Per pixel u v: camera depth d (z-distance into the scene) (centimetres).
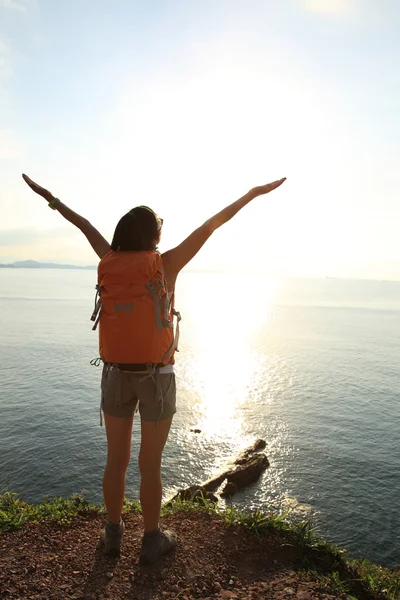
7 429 5478
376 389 8212
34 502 3725
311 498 3878
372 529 3369
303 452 5075
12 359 10075
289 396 7862
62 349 11512
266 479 4266
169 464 4825
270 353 12650
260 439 5422
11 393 7175
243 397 7856
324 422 6281
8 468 4369
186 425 6272
